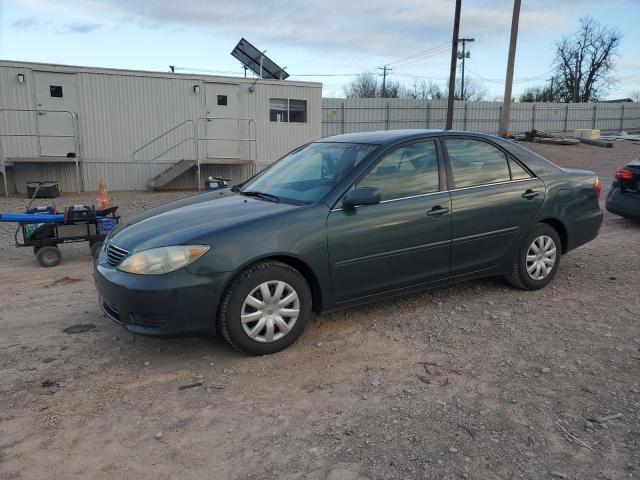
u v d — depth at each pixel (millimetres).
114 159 15617
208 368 3740
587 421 3074
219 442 2893
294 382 3537
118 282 3682
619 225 8945
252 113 17109
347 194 4172
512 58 21422
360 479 2594
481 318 4605
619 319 4582
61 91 14773
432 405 3240
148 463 2725
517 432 2971
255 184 5008
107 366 3781
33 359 3887
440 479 2594
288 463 2717
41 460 2750
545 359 3844
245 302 3777
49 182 14531
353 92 69875
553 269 5367
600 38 63375
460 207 4645
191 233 3754
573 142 32719
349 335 4266
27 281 5969
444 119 40406
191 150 16484
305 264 3969
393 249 4320
